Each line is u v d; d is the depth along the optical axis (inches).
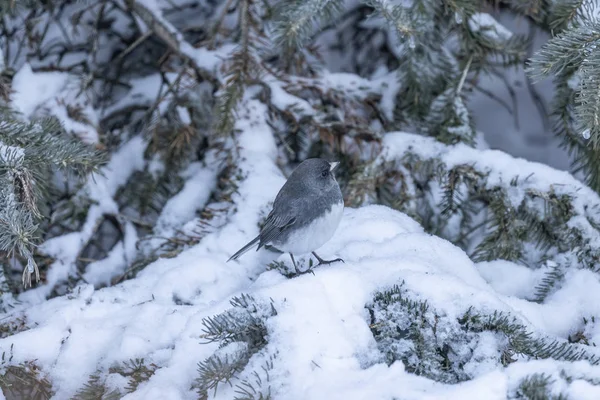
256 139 270.5
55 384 184.4
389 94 289.6
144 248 262.4
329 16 251.3
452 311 174.1
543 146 338.3
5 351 187.2
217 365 161.6
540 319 198.2
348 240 217.2
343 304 178.1
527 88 342.0
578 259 225.3
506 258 236.7
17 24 310.7
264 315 172.9
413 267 189.0
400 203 258.5
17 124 214.2
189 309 194.7
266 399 155.4
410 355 166.6
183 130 279.0
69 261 257.0
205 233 245.0
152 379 173.8
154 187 290.4
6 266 238.2
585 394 143.8
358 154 278.7
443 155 258.1
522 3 280.2
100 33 329.7
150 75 324.2
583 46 187.8
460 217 272.7
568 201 233.8
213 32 293.3
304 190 197.0
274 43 247.3
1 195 185.2
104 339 191.6
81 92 277.3
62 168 229.1
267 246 212.5
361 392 151.3
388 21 242.2
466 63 276.8
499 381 147.4
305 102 279.7
